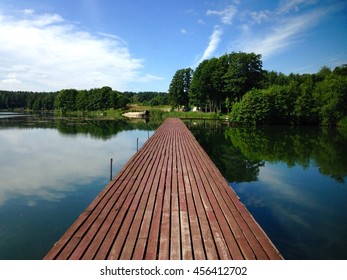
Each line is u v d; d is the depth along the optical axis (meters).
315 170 14.34
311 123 45.03
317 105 43.50
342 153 19.11
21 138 24.69
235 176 13.12
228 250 4.05
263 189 11.10
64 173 12.91
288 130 36.34
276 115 44.25
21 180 11.73
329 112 40.69
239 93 50.91
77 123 43.97
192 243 4.25
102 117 64.88
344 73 54.91
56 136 26.50
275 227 7.63
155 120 55.53
